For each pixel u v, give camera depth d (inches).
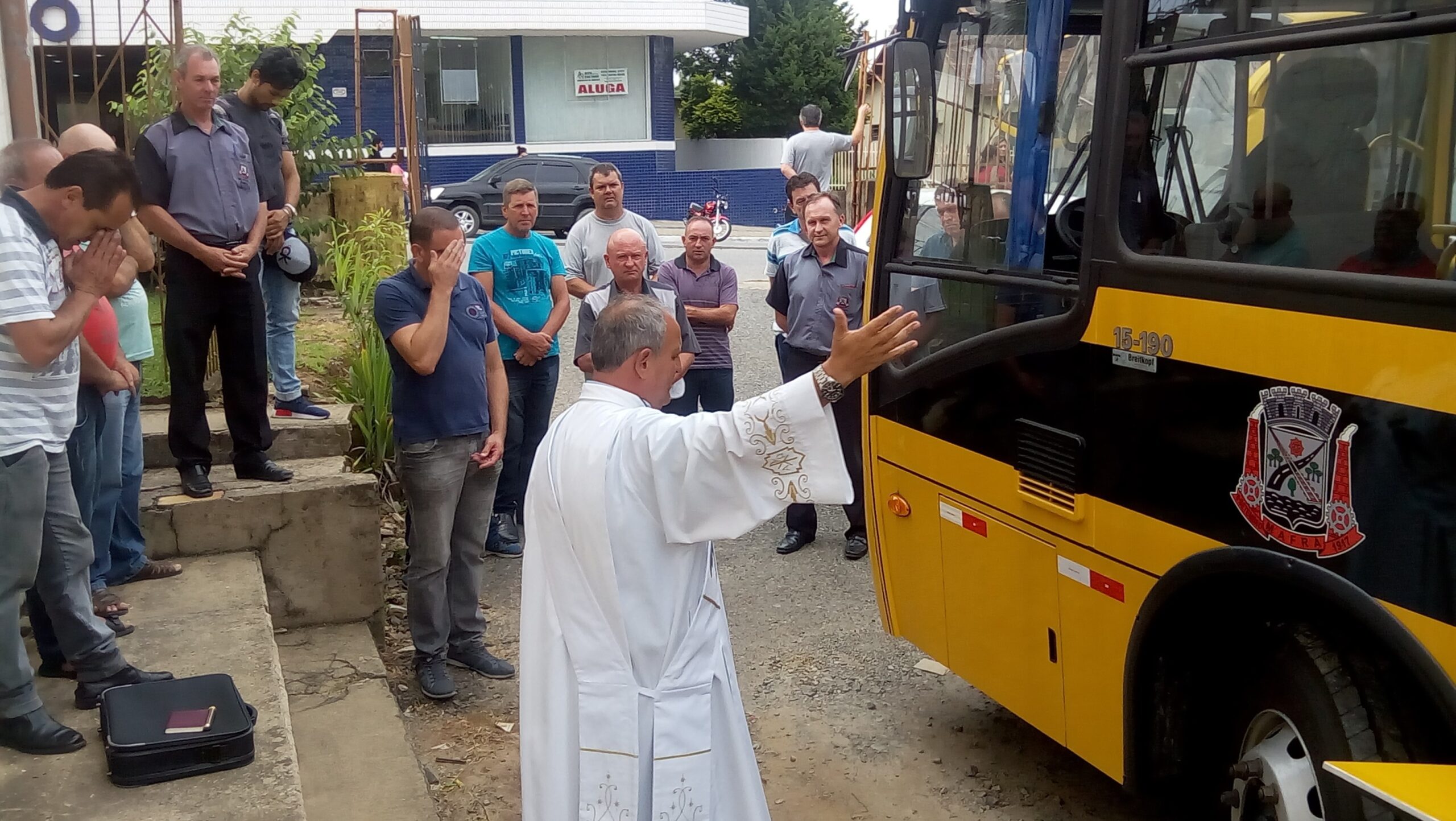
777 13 1529.3
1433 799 88.8
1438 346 96.2
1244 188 116.4
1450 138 99.2
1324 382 105.7
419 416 186.7
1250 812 124.8
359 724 176.9
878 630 227.1
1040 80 144.6
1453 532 95.0
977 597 157.0
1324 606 109.1
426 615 193.6
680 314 243.4
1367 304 101.7
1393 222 103.3
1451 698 95.7
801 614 236.2
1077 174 139.6
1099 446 132.9
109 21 603.8
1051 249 142.8
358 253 336.2
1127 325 128.3
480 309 193.6
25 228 126.8
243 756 137.3
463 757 176.9
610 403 108.1
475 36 1109.1
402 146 518.0
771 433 98.6
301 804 130.1
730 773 109.1
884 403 174.7
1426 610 97.3
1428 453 96.9
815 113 429.7
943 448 161.3
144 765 132.0
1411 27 99.2
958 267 159.6
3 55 216.2
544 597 107.3
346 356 305.1
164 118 198.1
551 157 973.8
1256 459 112.7
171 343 200.2
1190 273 119.6
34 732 137.7
